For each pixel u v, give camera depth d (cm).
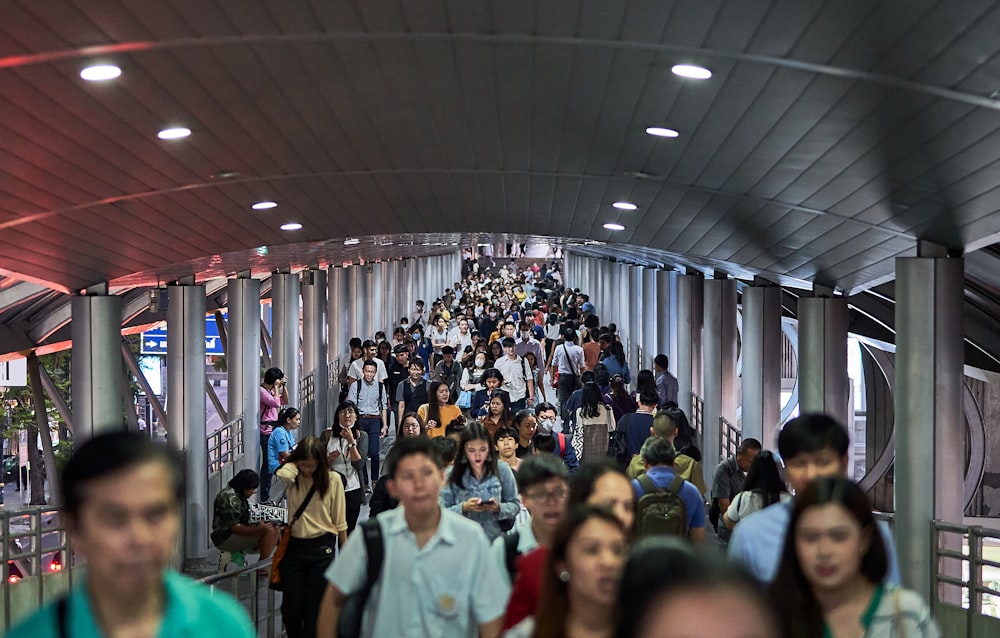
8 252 1389
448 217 1628
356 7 732
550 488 547
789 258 1606
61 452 3384
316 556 949
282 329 2762
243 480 1273
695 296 2500
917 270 1191
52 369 3347
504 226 1717
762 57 779
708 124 984
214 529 1247
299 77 878
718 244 1659
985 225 1100
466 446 838
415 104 980
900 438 1185
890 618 391
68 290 1647
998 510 2973
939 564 1112
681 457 1165
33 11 682
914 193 1057
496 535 835
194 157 1113
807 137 966
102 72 812
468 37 793
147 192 1229
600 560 378
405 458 511
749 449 1099
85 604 258
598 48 808
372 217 1591
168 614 260
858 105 846
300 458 947
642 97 927
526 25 768
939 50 702
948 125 845
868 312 2062
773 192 1219
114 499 244
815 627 380
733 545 453
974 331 1670
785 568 388
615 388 1698
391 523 522
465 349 2775
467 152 1188
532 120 1040
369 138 1109
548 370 2519
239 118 985
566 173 1284
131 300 2477
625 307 3850
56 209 1225
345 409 1338
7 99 850
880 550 391
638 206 1466
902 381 1186
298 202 1412
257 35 772
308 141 1102
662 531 736
